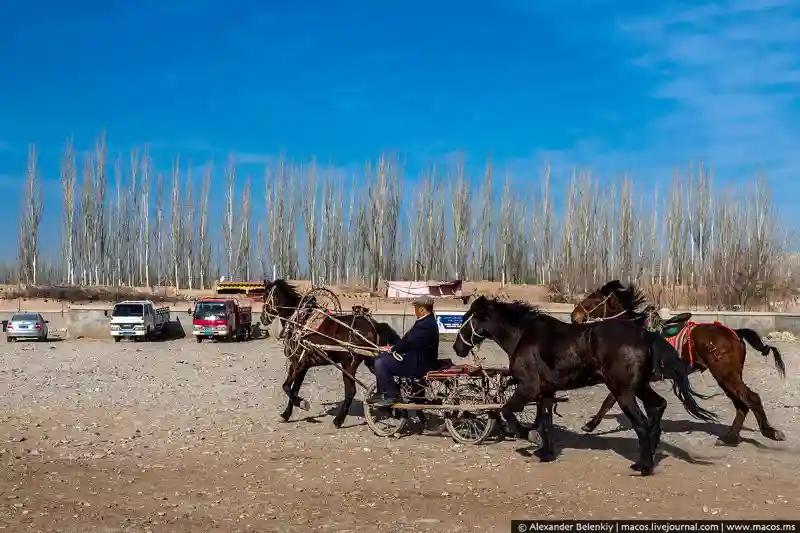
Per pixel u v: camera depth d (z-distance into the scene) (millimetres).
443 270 77875
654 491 9320
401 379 12812
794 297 54125
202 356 30234
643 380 10359
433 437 12938
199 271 80938
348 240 77875
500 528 7816
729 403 17391
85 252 79625
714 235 66688
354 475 10273
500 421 12828
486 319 11742
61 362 27703
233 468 10758
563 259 70438
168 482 9914
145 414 15469
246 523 8008
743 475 10180
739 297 50656
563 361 10758
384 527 7859
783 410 16078
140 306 39000
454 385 12391
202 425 14242
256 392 19016
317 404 16891
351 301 57656
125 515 8305
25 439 12805
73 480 9953
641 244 72562
